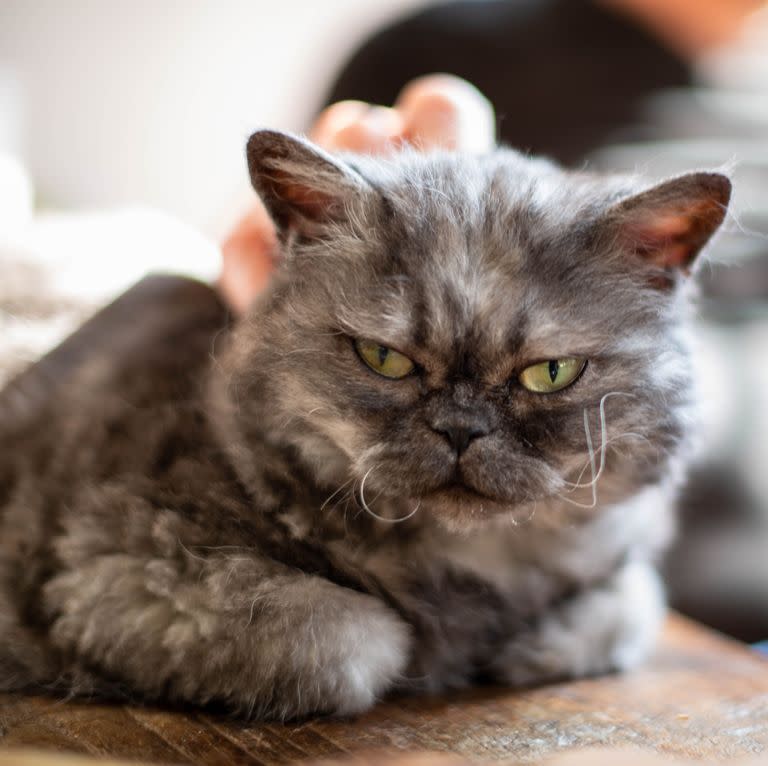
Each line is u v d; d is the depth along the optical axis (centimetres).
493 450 39
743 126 71
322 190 42
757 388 66
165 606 39
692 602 63
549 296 39
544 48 75
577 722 38
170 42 93
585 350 40
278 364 41
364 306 40
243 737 37
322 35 94
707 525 65
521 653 43
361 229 41
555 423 40
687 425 42
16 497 43
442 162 44
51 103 92
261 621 38
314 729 37
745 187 60
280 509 40
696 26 77
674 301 42
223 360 43
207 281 50
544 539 43
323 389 40
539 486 40
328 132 52
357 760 35
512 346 39
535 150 73
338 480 40
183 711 39
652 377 41
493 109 74
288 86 94
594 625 43
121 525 40
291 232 42
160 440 42
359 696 38
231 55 93
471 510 40
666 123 71
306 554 40
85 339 48
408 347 39
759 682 42
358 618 39
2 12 90
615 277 41
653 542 47
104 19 92
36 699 39
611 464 41
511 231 40
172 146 94
